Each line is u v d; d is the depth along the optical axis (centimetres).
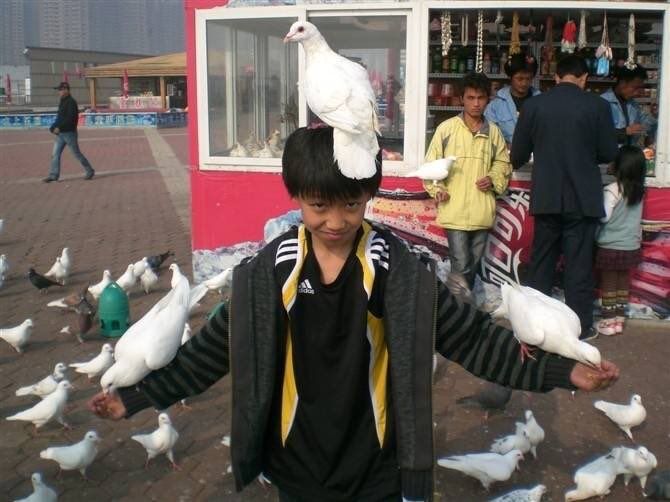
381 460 205
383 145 643
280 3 626
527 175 620
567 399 473
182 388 210
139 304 676
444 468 390
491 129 586
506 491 368
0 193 1398
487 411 447
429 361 194
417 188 634
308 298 196
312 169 182
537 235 568
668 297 612
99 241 951
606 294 589
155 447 384
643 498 365
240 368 197
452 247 597
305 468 206
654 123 640
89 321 573
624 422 418
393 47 627
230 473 387
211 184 673
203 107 661
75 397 482
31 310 663
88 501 362
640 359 541
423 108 623
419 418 195
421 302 193
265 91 654
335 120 186
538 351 206
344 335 196
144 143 2734
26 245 928
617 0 591
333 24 633
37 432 433
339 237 190
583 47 685
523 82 646
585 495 357
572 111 531
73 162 2027
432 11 616
